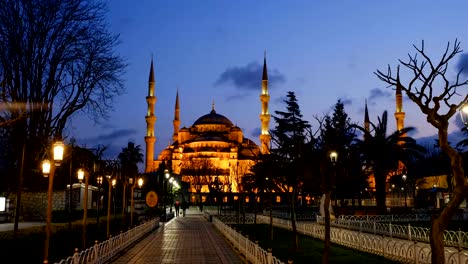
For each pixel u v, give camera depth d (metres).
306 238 34.59
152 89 176.75
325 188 17.36
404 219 48.12
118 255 24.03
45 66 40.00
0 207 38.12
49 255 17.98
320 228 34.03
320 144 23.61
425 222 45.53
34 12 38.34
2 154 41.19
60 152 16.69
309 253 25.05
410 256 20.27
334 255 24.14
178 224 52.69
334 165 19.83
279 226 48.03
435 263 10.59
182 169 144.00
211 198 123.94
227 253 25.25
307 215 59.06
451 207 10.67
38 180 41.22
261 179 38.75
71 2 39.88
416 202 69.25
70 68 41.94
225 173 146.62
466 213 47.56
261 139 162.75
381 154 50.09
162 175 63.94
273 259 15.36
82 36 41.16
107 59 43.28
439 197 67.31
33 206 40.84
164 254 24.83
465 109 12.10
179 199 124.44
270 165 31.12
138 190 66.31
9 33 36.91
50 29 39.69
